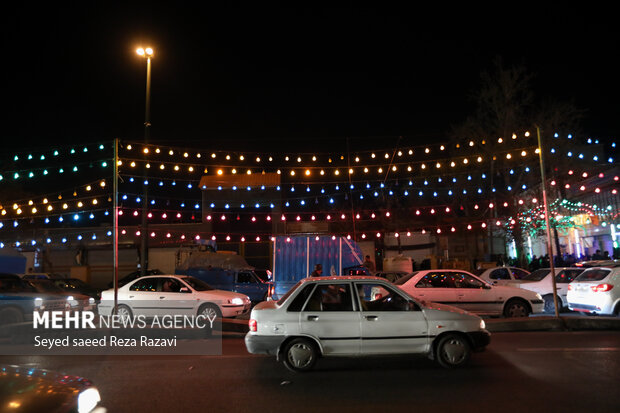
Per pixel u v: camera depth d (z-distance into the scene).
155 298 13.20
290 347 7.66
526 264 22.62
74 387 3.92
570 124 21.17
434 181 24.56
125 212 28.55
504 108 21.91
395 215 31.31
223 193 27.23
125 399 6.33
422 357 8.70
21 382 3.84
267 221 26.83
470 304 12.79
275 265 19.12
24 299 12.70
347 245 19.16
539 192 22.06
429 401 6.03
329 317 7.66
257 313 7.77
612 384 6.61
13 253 16.77
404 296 7.92
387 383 6.96
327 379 7.26
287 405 5.98
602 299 12.52
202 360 8.95
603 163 21.73
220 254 20.34
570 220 23.23
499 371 7.50
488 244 31.47
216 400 6.24
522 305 13.00
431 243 32.50
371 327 7.63
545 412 5.50
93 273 27.75
